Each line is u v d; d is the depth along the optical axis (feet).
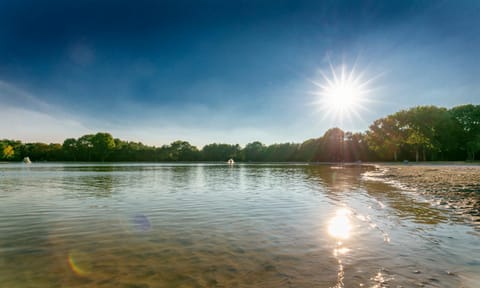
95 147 406.00
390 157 288.30
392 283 13.71
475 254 17.44
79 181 71.36
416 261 16.43
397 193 43.57
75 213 30.91
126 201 38.93
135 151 418.51
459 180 59.06
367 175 89.56
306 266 15.88
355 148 323.78
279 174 101.81
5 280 14.35
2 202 38.27
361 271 15.12
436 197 38.32
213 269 15.60
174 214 30.17
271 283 13.83
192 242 20.52
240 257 17.40
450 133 223.51
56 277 14.71
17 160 398.01
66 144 412.98
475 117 221.25
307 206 34.06
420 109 240.73
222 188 54.90
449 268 15.43
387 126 264.72
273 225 25.17
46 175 95.91
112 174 102.63
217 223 26.11
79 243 20.42
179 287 13.53
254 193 46.78
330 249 18.69
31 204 36.58
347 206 33.53
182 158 435.53
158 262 16.69
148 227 24.82
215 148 447.01
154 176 91.45
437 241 20.01
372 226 24.20
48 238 21.66
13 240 21.16
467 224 24.38
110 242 20.65
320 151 342.03
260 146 446.19
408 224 24.61
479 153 233.14
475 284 13.56
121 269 15.70
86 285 13.83
